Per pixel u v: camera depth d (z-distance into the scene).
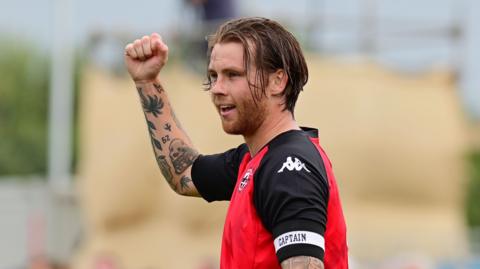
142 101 12.52
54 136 51.97
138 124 34.78
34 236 44.59
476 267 33.75
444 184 33.09
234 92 10.62
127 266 34.72
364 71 32.97
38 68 100.69
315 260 9.84
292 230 9.91
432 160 32.97
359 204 32.66
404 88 33.06
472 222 68.44
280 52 10.66
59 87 52.84
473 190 69.75
